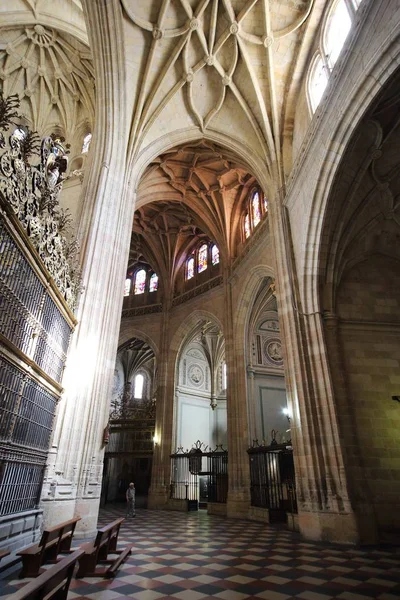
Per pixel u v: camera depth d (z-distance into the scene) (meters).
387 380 11.79
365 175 11.70
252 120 16.30
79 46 17.67
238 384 19.05
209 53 15.47
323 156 11.20
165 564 6.58
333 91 10.49
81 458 9.81
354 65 9.62
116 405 29.11
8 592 4.59
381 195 12.13
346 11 12.44
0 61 18.16
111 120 14.52
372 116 10.00
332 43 13.27
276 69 15.56
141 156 15.62
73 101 20.20
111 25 14.21
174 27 14.94
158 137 16.38
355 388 11.56
